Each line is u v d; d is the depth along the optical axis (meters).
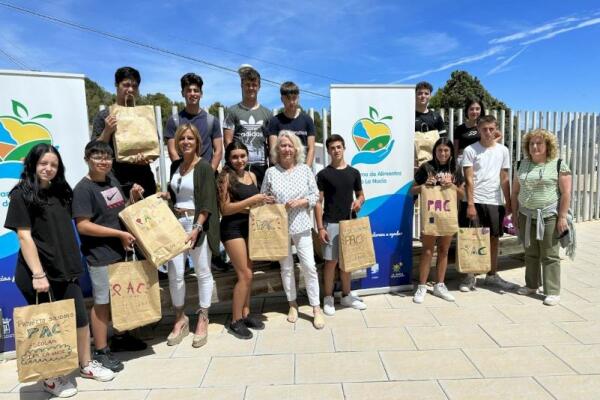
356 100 4.59
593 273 5.47
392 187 4.79
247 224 3.91
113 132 3.54
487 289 4.95
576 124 8.51
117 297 3.21
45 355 2.76
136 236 3.22
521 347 3.42
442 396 2.75
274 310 4.51
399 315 4.20
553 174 4.32
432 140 4.88
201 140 3.86
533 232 4.49
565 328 3.78
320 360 3.30
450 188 4.43
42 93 3.66
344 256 4.13
